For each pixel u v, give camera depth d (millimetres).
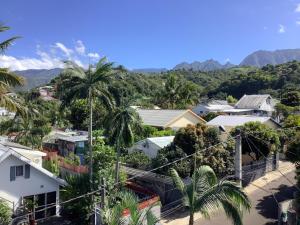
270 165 40688
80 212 25781
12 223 23953
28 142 47625
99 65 30875
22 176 25953
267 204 31219
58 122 67000
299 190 28891
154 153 38344
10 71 21562
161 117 52875
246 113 81375
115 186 28750
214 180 18422
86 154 35750
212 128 34375
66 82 31234
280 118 75875
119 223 16000
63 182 27719
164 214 29375
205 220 28094
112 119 31234
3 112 68500
